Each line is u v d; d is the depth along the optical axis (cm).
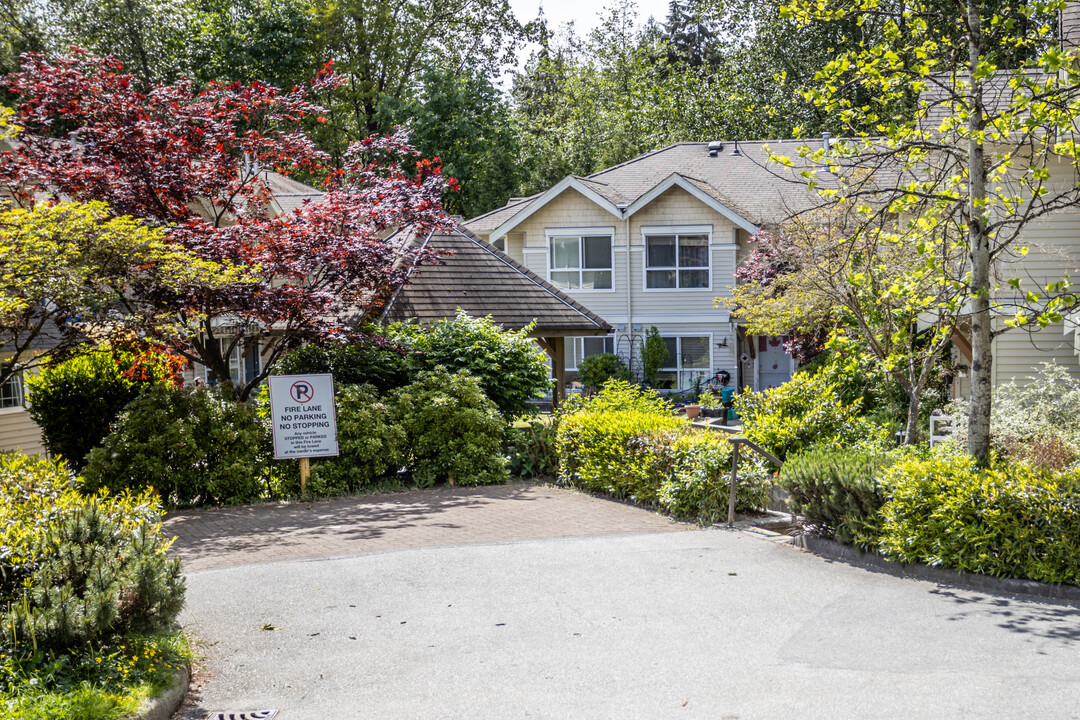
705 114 4184
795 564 927
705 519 1145
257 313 1367
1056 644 665
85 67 1593
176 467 1322
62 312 1244
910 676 609
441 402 1448
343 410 1426
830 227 1505
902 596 805
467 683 627
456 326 1667
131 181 1445
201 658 686
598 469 1353
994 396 1363
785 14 1010
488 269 2111
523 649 691
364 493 1407
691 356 3034
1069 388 1368
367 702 600
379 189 1559
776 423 1341
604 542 1041
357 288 1516
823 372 1778
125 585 628
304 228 1430
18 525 668
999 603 775
